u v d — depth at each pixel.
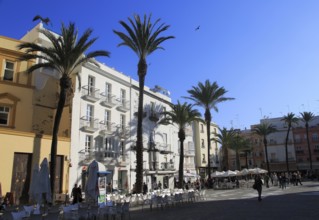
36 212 12.20
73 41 23.56
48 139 26.58
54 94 31.03
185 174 51.31
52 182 21.34
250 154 92.44
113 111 37.34
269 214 15.34
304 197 24.67
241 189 42.66
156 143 46.00
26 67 28.19
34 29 30.81
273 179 49.00
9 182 23.03
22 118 27.03
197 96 45.25
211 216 15.35
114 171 35.75
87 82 33.75
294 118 73.94
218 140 67.56
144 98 44.97
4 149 23.14
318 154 83.44
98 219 14.73
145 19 29.05
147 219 15.08
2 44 26.92
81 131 31.61
